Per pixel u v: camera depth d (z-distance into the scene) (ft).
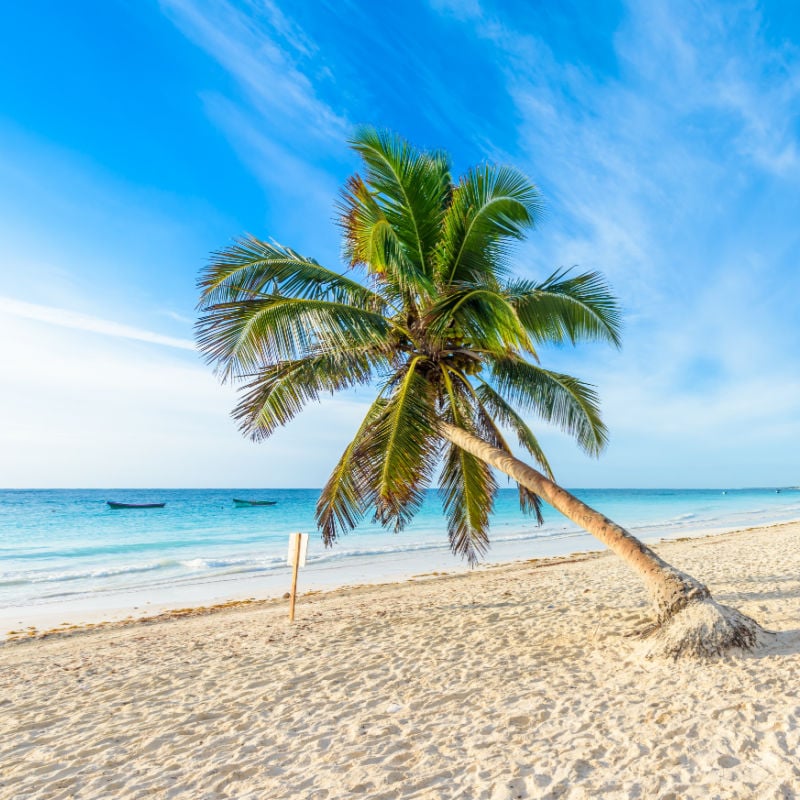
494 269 23.29
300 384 23.71
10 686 18.75
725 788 8.87
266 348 20.33
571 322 23.26
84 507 167.94
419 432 21.13
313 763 11.27
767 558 37.37
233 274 20.30
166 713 14.98
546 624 22.34
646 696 13.26
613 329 22.40
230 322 19.61
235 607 35.12
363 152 21.31
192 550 70.79
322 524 23.21
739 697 12.44
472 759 10.81
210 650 22.35
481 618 24.71
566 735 11.54
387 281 23.44
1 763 12.34
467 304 22.26
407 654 19.61
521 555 63.10
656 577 16.98
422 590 36.35
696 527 100.17
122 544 76.07
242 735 13.12
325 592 39.52
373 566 55.16
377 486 20.36
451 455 27.30
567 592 29.50
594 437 25.58
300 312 19.98
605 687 14.30
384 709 14.23
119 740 13.25
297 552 27.96
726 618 15.76
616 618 21.70
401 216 22.44
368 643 21.77
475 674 16.61
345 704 14.88
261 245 21.06
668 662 15.30
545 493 18.92
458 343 24.67
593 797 8.98
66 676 19.61
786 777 8.97
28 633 29.43
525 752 10.89
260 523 111.86
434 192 22.29
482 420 27.55
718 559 39.47
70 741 13.39
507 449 27.55
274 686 16.84
